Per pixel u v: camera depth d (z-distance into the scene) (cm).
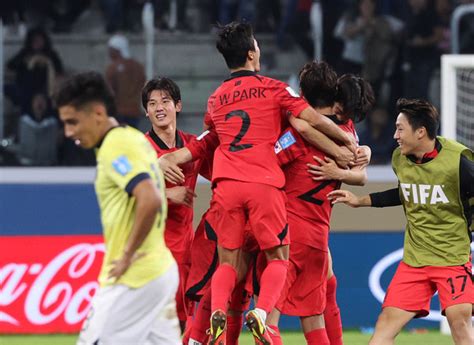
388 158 4012
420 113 2145
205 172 2434
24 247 3144
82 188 3178
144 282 1630
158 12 4234
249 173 2078
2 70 3962
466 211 2170
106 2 4247
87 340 1617
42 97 3953
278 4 4300
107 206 1634
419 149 2169
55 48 4134
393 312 2191
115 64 3994
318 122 2120
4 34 4138
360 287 3288
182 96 4150
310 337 2223
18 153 3878
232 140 2109
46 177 3450
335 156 2162
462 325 2142
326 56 4278
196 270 2331
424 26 4256
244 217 2102
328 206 2208
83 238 3173
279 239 2077
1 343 2953
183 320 2436
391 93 4203
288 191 2181
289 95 2119
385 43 4231
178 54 4172
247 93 2117
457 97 3459
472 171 2134
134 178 1590
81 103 1619
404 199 2212
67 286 3156
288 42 4291
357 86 2219
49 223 3159
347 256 3281
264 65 4278
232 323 2275
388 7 4272
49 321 3144
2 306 3123
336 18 4278
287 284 2173
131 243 1587
